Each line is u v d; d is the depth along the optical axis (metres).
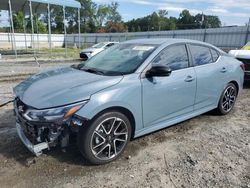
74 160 3.37
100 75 3.54
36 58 17.83
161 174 3.12
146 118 3.65
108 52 4.41
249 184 2.98
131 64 3.69
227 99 5.22
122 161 3.39
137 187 2.87
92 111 2.99
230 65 5.07
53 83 3.36
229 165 3.37
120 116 3.31
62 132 3.01
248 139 4.19
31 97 3.12
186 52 4.26
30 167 3.19
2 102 5.84
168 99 3.87
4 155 3.45
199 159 3.50
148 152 3.65
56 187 2.83
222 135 4.32
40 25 53.19
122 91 3.26
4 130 4.27
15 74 10.37
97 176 3.05
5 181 2.92
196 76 4.27
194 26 75.88
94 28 77.62
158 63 3.75
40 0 17.67
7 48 31.34
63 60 17.58
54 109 2.90
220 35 26.80
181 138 4.15
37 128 3.00
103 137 3.21
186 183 2.96
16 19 48.16
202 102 4.58
